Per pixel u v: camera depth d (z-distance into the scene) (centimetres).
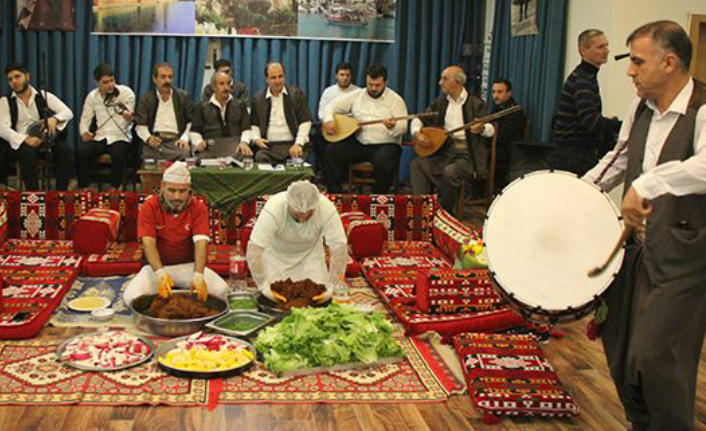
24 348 373
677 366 266
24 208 533
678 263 264
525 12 805
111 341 371
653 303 267
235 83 842
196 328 396
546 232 302
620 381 295
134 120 739
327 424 317
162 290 415
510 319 420
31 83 866
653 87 270
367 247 525
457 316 414
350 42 903
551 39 753
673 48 264
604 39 528
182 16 868
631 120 301
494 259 298
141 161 739
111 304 441
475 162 713
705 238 262
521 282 291
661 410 270
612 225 298
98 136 739
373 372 363
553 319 288
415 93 918
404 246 556
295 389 343
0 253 499
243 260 477
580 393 359
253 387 343
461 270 425
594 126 532
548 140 762
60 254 502
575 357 402
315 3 886
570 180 312
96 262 487
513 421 329
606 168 314
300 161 638
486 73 916
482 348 373
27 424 305
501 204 311
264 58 890
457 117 721
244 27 880
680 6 678
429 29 909
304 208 418
